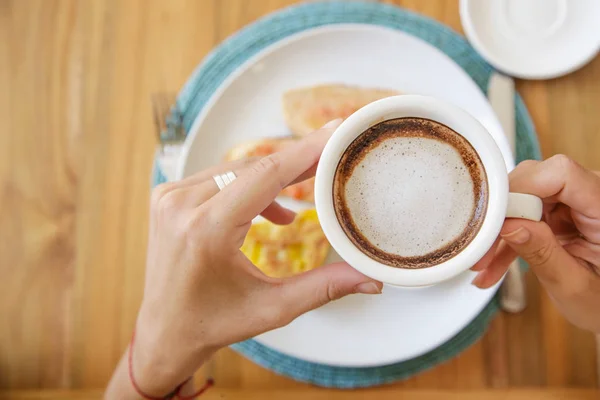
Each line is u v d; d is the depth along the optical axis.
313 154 0.36
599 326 0.42
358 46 0.49
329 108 0.49
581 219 0.39
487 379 0.48
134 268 0.50
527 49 0.49
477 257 0.32
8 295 0.51
